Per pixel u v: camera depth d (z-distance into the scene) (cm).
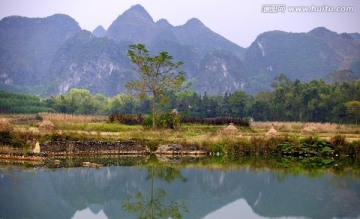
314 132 4216
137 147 3284
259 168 2802
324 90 8962
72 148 3058
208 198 2006
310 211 1741
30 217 1578
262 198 1992
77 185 2177
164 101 4491
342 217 1634
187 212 1761
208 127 4456
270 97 9694
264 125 5109
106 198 1978
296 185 2280
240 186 2262
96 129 3791
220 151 3347
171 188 2206
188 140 3441
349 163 3091
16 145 2978
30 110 10162
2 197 1852
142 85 4462
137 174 2512
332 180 2423
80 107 11162
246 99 9812
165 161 2992
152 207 1844
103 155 3153
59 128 3641
